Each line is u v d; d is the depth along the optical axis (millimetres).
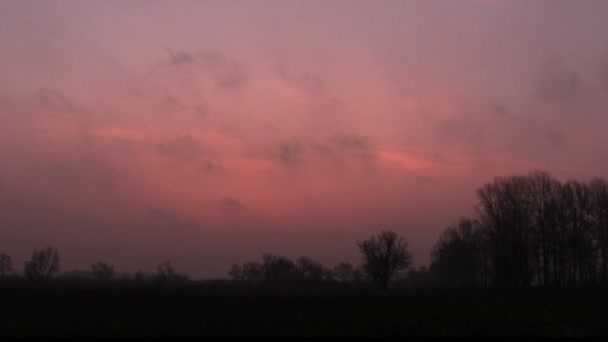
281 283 103688
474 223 116312
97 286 77875
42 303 48938
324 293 71375
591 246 88125
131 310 45625
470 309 49906
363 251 93562
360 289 83875
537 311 47562
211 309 47875
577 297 60438
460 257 112062
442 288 83875
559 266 88812
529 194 90250
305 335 32000
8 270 127812
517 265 88500
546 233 88875
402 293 72250
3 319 37438
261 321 39656
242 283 112312
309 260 129750
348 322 39594
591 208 89438
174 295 61906
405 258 92750
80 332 31109
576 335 31656
